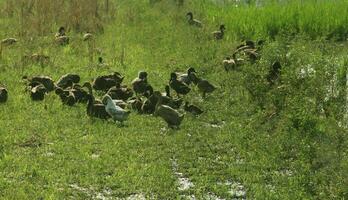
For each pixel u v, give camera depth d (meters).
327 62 24.95
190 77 27.23
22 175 18.83
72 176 18.89
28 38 33.31
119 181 18.66
